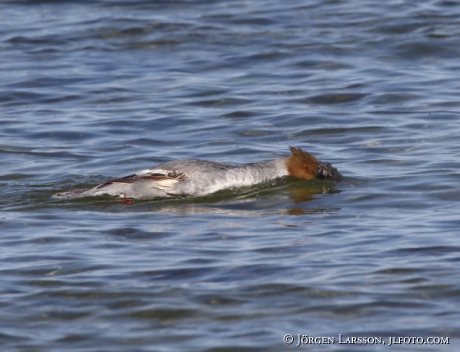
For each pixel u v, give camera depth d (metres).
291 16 80.00
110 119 57.91
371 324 27.19
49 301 29.44
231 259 33.00
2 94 63.53
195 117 58.16
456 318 27.39
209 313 28.31
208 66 69.19
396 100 60.56
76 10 83.62
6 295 29.92
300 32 75.88
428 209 39.38
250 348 25.84
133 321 27.91
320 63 69.19
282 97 62.00
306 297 29.23
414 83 63.88
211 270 31.83
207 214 40.25
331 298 29.06
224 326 27.36
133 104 61.03
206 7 83.31
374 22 77.12
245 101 61.22
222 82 65.44
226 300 29.20
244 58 70.75
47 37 76.00
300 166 45.34
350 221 38.06
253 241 35.34
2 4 86.50
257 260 32.78
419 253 32.97
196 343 26.25
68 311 28.70
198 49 72.88
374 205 40.69
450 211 38.75
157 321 27.86
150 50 73.19
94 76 67.25
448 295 29.05
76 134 55.03
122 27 77.56
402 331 26.66
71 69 68.81
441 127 54.41
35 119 58.22
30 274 31.80
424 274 30.78
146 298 29.50
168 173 43.62
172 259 33.12
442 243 33.97
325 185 44.47
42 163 49.62
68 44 74.62
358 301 28.75
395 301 28.67
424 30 74.50
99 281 30.95
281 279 30.73
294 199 42.47
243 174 44.31
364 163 48.34
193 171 43.72
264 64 69.44
